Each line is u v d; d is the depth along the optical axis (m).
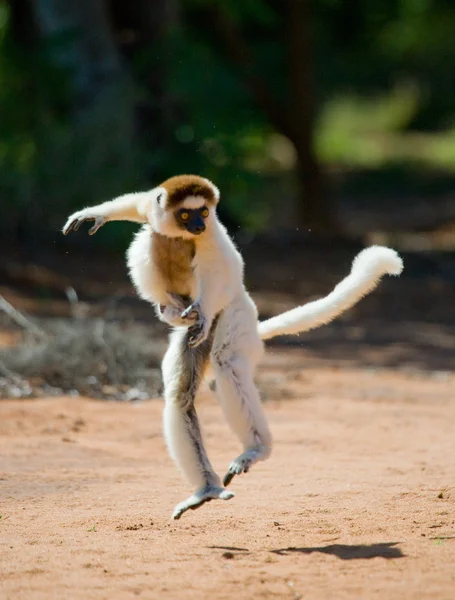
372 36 139.00
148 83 59.31
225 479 15.27
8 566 13.94
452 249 73.75
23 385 30.58
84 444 23.94
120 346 32.56
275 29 87.69
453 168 125.19
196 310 15.25
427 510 17.23
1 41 60.34
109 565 13.99
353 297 17.56
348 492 18.89
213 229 15.80
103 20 58.34
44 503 18.20
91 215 16.64
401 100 159.75
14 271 50.94
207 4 69.88
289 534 15.80
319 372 37.03
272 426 26.80
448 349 43.69
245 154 62.81
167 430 15.77
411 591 12.55
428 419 28.27
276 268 64.12
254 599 12.40
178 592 12.70
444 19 141.38
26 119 57.75
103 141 56.69
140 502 18.31
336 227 78.88
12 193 57.00
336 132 146.62
